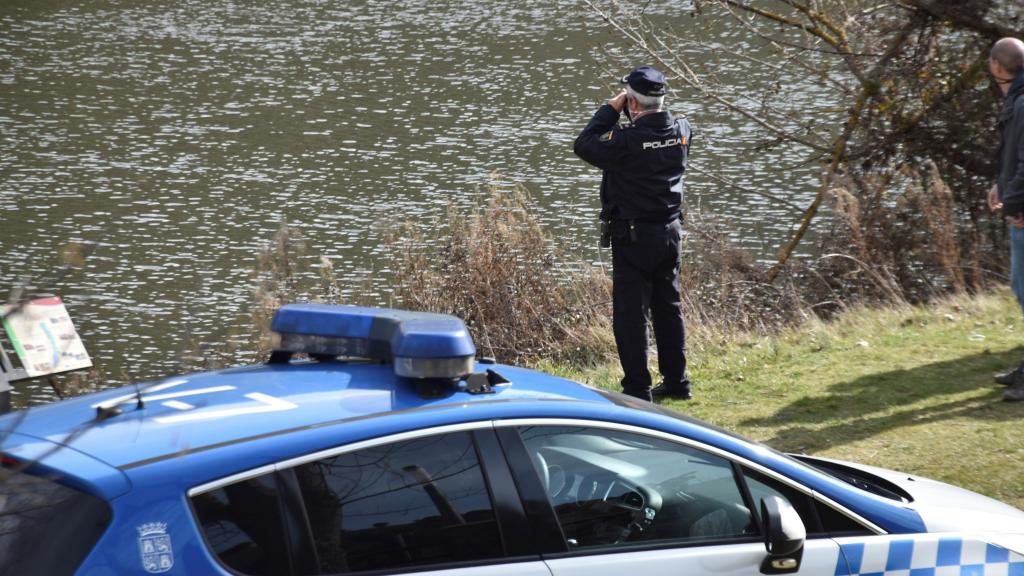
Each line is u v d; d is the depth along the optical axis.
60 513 9.79
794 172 80.19
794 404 28.42
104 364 50.84
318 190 95.12
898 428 25.81
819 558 12.73
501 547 11.30
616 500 12.05
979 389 28.20
